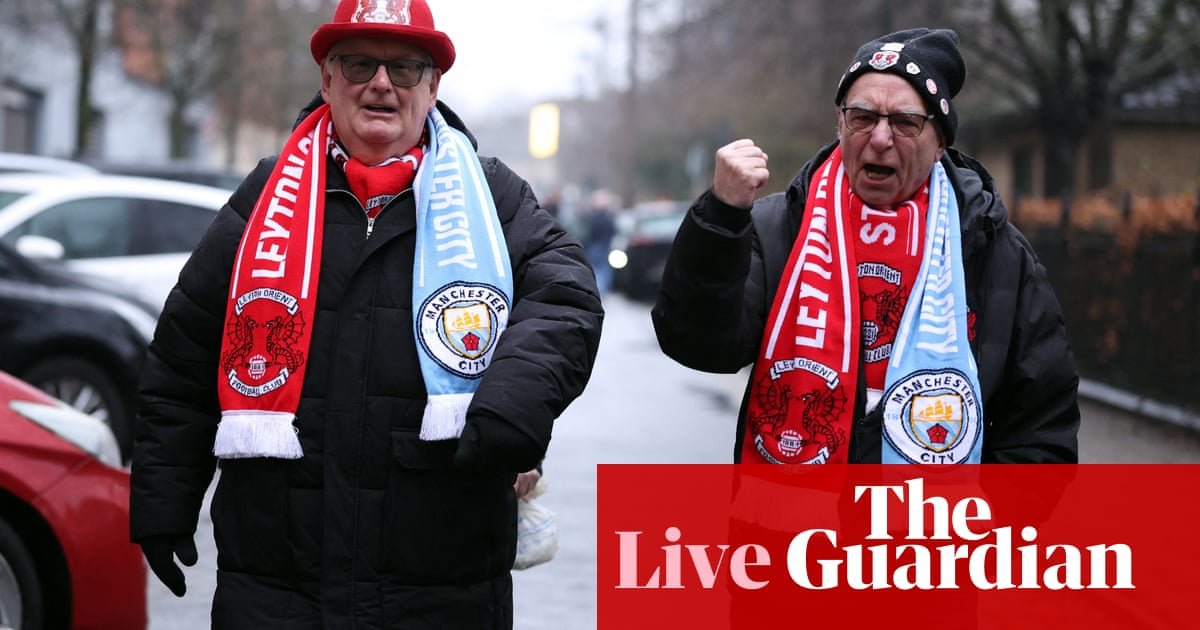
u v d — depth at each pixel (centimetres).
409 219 317
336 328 311
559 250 321
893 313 323
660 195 5081
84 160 1783
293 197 317
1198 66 1988
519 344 301
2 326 881
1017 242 332
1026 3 2111
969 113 2656
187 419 324
